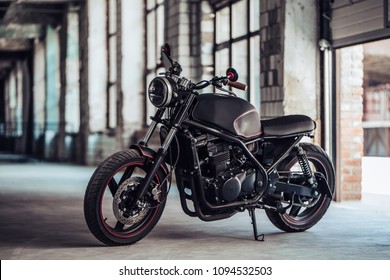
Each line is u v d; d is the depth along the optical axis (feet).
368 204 27.14
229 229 20.38
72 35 67.41
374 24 25.32
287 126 18.79
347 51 28.35
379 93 62.80
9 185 38.52
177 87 17.28
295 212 19.93
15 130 108.27
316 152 19.79
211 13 38.04
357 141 28.53
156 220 17.99
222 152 17.90
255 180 18.28
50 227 21.18
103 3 61.00
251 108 18.34
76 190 35.06
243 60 34.58
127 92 51.34
